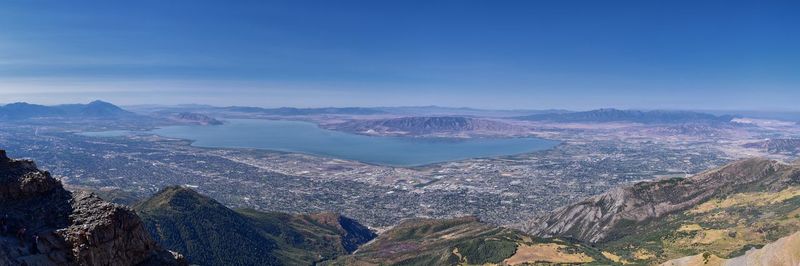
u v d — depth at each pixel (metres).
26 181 43.62
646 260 183.25
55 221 42.31
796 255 80.94
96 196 45.84
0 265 35.31
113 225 43.56
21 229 39.81
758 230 193.12
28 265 37.22
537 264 185.12
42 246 39.59
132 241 45.09
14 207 42.19
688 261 110.81
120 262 43.47
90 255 41.06
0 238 38.06
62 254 40.16
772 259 85.06
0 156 45.25
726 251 177.25
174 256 49.34
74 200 44.81
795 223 187.50
